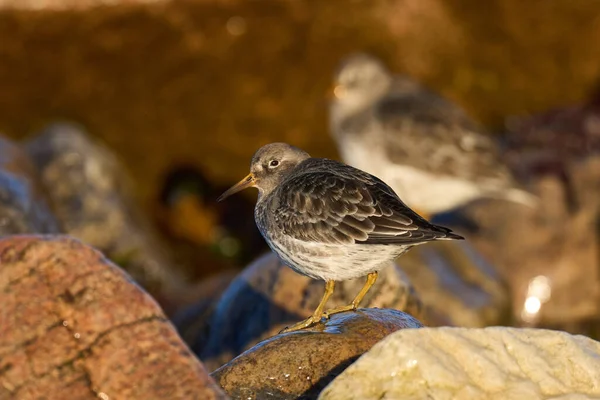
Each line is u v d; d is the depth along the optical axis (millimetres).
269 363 8312
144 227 17312
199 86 18625
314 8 18578
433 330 7645
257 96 18656
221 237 18531
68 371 7422
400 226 9000
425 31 18938
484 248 16688
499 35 19406
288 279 11109
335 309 9422
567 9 19516
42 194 14992
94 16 18234
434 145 15250
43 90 18391
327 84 18625
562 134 18719
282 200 9578
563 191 17016
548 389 7508
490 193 15406
